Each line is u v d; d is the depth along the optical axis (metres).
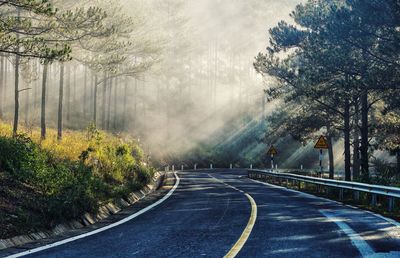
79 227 11.41
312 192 23.89
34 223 9.93
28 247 8.44
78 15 20.19
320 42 30.22
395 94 27.09
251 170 40.81
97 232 10.30
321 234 9.80
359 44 27.94
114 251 7.94
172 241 8.91
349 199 19.64
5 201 10.70
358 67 28.19
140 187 22.19
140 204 17.14
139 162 30.45
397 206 16.45
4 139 14.25
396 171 36.09
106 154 23.00
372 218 12.97
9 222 9.51
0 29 15.50
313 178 24.42
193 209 14.88
